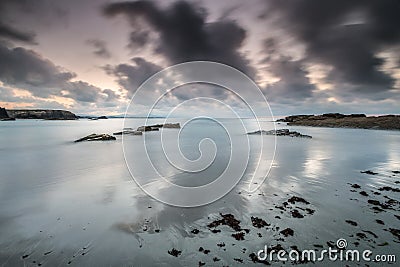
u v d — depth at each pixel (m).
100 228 5.86
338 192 8.31
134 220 6.27
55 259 4.73
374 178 9.99
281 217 6.45
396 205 7.18
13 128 42.84
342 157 14.47
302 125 44.81
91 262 4.64
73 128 42.41
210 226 5.99
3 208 6.99
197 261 4.70
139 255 4.86
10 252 4.93
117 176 10.29
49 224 6.07
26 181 9.55
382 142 21.17
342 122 40.72
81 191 8.41
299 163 12.79
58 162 13.22
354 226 5.96
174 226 5.98
